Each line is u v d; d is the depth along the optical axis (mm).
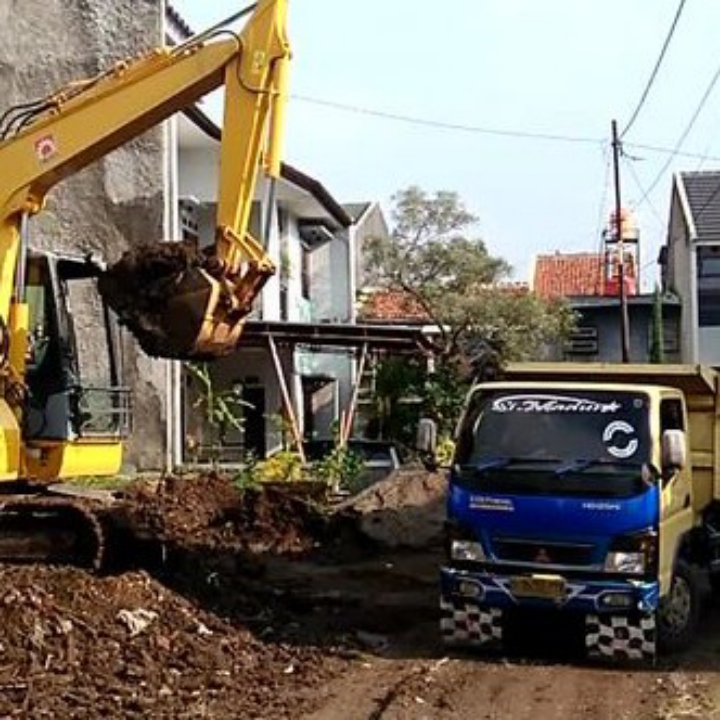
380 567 17141
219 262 12836
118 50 25828
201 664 11188
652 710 10141
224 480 20812
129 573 13227
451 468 12422
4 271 13328
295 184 33531
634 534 11586
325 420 37375
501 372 14320
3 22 25516
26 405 13492
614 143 40344
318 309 41000
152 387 25125
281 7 13125
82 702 9695
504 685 10930
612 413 12211
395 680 11102
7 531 13883
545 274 54219
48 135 13477
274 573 16578
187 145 30422
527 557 11867
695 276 42938
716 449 14211
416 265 42375
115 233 25594
